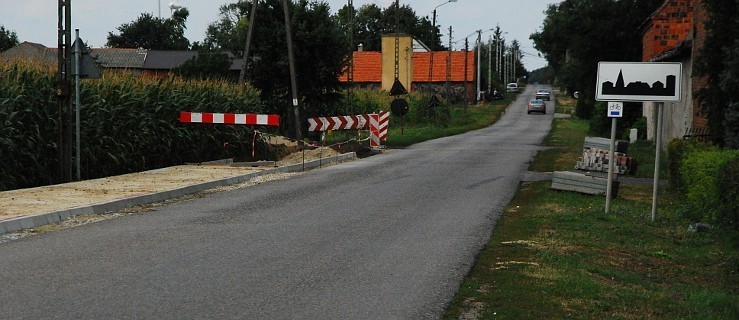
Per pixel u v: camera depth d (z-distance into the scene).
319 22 38.53
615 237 12.39
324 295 7.88
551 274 9.05
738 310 8.07
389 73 85.94
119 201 14.50
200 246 10.48
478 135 49.97
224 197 16.48
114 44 95.06
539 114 84.88
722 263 10.91
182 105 24.94
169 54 76.19
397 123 59.50
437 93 94.88
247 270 9.00
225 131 27.53
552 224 13.15
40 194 15.59
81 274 8.58
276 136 30.84
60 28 18.61
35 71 18.97
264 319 6.93
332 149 30.12
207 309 7.20
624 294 8.40
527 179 21.00
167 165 24.91
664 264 10.81
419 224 12.84
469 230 12.29
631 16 47.69
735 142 16.75
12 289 7.80
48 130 18.98
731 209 12.13
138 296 7.62
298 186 18.80
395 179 20.64
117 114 21.73
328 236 11.50
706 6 17.98
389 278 8.73
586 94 52.88
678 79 13.97
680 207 15.55
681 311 7.86
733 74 16.50
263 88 38.72
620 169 17.31
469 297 7.89
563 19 50.81
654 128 37.53
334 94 40.31
